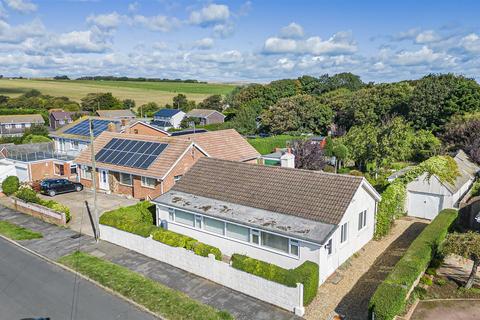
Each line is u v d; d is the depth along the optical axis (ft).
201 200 80.28
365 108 238.27
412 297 58.18
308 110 249.34
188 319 54.85
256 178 81.97
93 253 78.54
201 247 67.31
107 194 125.29
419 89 216.74
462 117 183.73
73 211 107.45
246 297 60.95
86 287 65.31
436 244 70.59
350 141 154.10
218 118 337.93
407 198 99.91
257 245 68.80
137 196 117.39
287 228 64.85
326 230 62.80
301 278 55.98
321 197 70.69
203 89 606.14
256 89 356.18
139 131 177.06
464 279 65.00
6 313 57.82
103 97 424.87
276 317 55.47
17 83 584.81
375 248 79.56
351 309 57.00
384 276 66.59
